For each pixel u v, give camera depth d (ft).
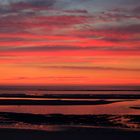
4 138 50.75
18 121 70.03
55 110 91.40
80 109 93.56
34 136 52.13
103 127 61.16
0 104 110.93
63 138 51.03
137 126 62.49
